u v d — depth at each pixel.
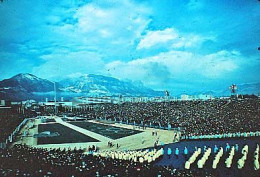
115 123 132.00
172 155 56.75
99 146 69.62
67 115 186.25
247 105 112.75
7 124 99.75
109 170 33.34
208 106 124.00
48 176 30.22
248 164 47.12
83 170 32.94
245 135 76.25
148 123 117.44
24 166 33.97
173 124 104.94
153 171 34.81
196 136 77.06
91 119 157.12
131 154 51.12
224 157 52.66
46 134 91.88
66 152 53.44
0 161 36.31
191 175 36.56
